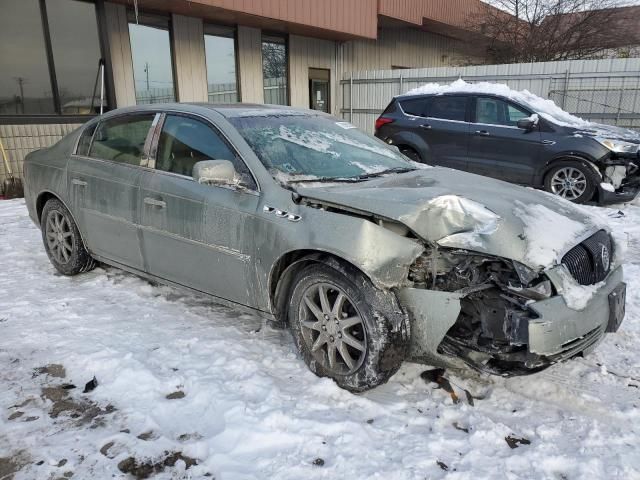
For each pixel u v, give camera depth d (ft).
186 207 11.34
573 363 10.48
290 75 46.16
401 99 31.42
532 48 57.52
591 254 9.41
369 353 8.79
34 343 11.10
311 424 8.38
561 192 25.67
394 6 50.44
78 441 8.09
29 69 28.40
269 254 9.87
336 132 13.08
